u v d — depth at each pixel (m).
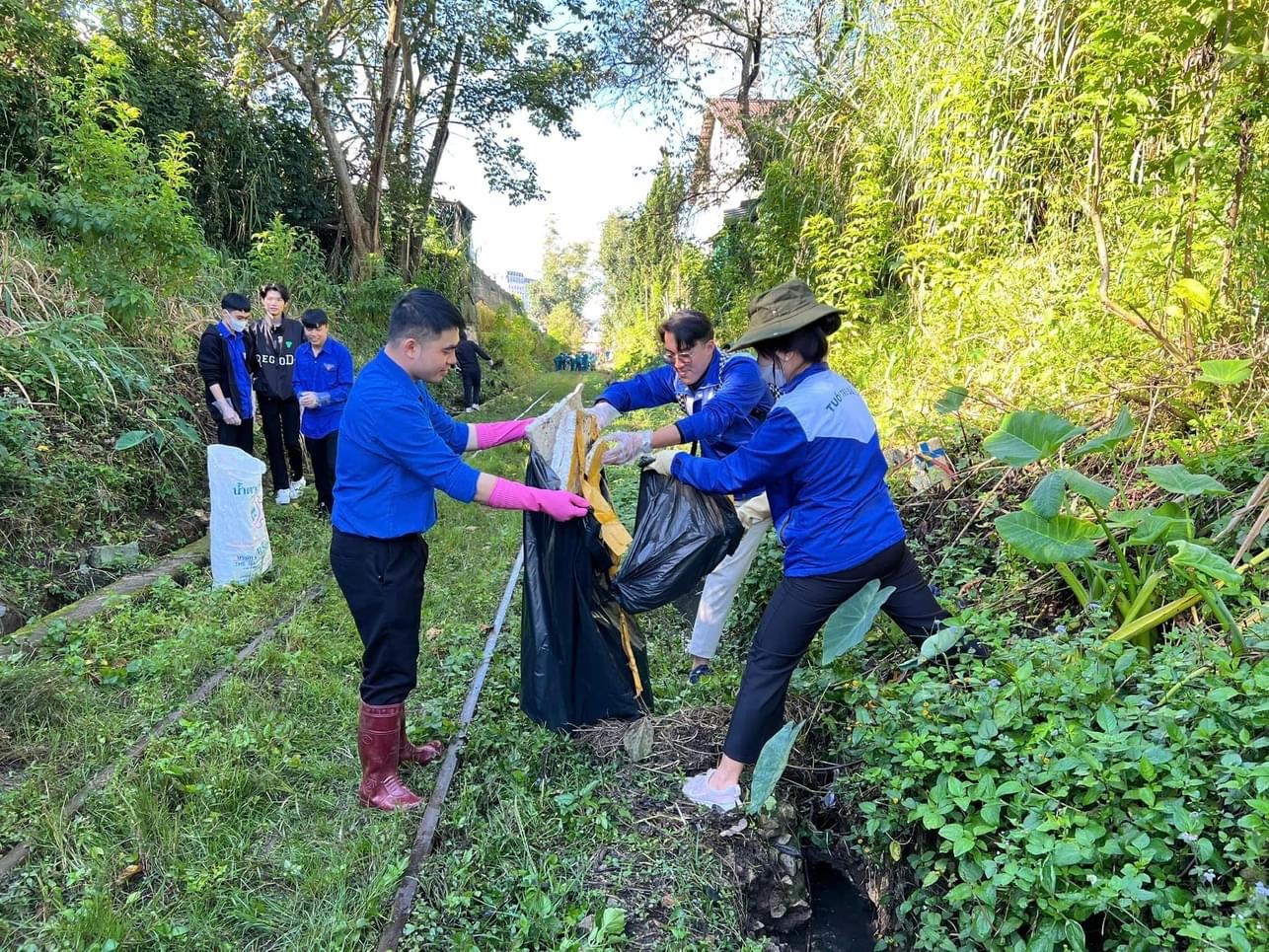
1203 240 4.23
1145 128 4.56
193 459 6.71
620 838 2.74
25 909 2.39
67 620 4.20
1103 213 5.22
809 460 2.63
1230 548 3.04
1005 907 2.12
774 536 4.29
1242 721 2.16
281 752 3.16
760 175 13.62
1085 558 2.71
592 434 3.30
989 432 4.48
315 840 2.72
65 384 5.96
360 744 2.89
